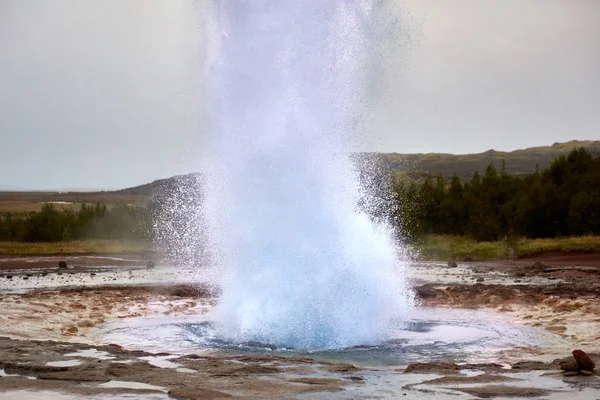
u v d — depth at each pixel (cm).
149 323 1733
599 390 971
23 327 1606
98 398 911
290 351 1349
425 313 1920
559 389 978
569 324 1667
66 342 1402
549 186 6100
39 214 7888
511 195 7025
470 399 925
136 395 929
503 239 5800
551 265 4103
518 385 1005
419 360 1255
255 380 1036
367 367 1180
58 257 5212
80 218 7894
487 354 1319
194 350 1355
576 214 5684
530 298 2183
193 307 2080
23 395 924
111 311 1975
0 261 4800
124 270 3938
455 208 6756
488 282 2995
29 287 2812
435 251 5600
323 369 1138
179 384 1000
